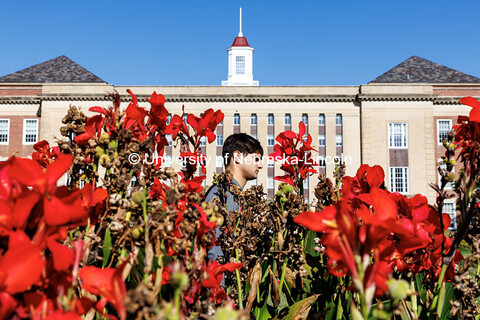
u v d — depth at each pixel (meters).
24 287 0.58
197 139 1.75
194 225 0.89
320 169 35.50
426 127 35.12
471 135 1.06
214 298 0.95
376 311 0.59
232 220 1.72
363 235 0.67
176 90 36.03
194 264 0.86
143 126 1.31
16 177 0.63
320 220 0.66
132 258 0.84
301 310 1.36
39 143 1.71
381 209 0.69
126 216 0.89
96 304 0.76
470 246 1.17
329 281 1.58
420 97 35.16
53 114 34.53
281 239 1.56
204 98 36.06
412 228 0.98
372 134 35.25
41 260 0.58
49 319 0.59
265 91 36.41
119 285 0.64
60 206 0.62
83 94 34.50
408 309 1.02
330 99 36.09
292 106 36.50
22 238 0.61
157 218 0.85
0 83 36.03
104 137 1.08
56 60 40.47
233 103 36.56
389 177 34.81
